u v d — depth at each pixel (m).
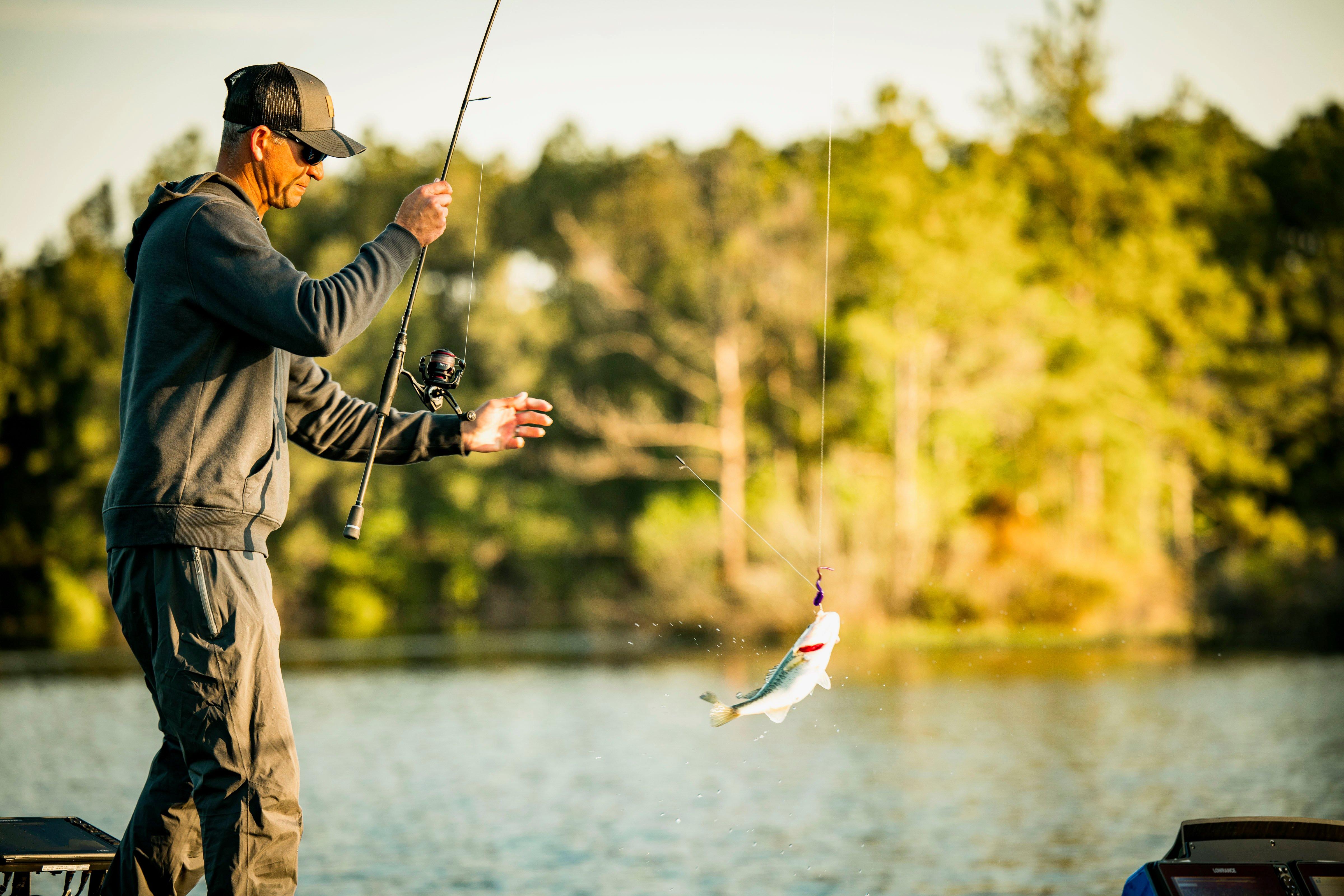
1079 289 31.72
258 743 3.17
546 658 23.55
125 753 11.71
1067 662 21.17
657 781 10.57
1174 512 31.31
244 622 3.16
